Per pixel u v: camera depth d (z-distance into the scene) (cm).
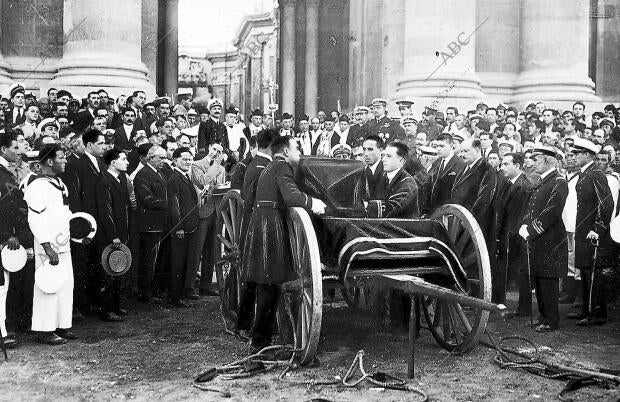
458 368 651
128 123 1235
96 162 869
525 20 1794
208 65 4991
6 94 1457
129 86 1516
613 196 948
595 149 890
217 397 562
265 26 4272
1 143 764
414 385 597
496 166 988
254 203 679
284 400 555
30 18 1695
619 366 671
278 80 3466
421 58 1612
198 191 1045
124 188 893
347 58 3130
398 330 795
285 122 1670
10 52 1691
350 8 2608
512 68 1816
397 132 1415
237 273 801
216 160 1091
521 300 907
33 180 736
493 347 711
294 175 679
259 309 672
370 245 622
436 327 739
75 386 591
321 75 3138
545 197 814
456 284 652
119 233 880
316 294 604
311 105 3111
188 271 974
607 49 2298
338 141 1623
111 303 860
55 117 1211
